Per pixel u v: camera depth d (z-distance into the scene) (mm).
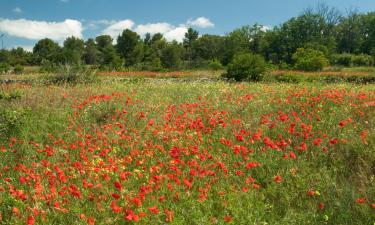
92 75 20656
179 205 5375
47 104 11445
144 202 5426
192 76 31266
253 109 10781
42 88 14398
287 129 8281
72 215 5164
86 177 6223
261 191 6160
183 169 6668
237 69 24938
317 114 9547
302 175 6309
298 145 7633
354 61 56781
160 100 12969
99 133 8195
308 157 7195
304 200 5816
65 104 11383
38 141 8492
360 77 25641
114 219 4965
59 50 71312
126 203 5254
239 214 5227
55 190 5469
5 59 61469
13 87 14734
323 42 82812
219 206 5523
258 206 5469
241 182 6191
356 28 88688
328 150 7250
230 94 13328
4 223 5023
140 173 6137
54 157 7258
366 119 8922
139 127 9336
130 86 17438
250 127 8844
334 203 5527
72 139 8484
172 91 15469
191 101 12859
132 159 7125
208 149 7629
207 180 6129
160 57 58344
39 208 5156
